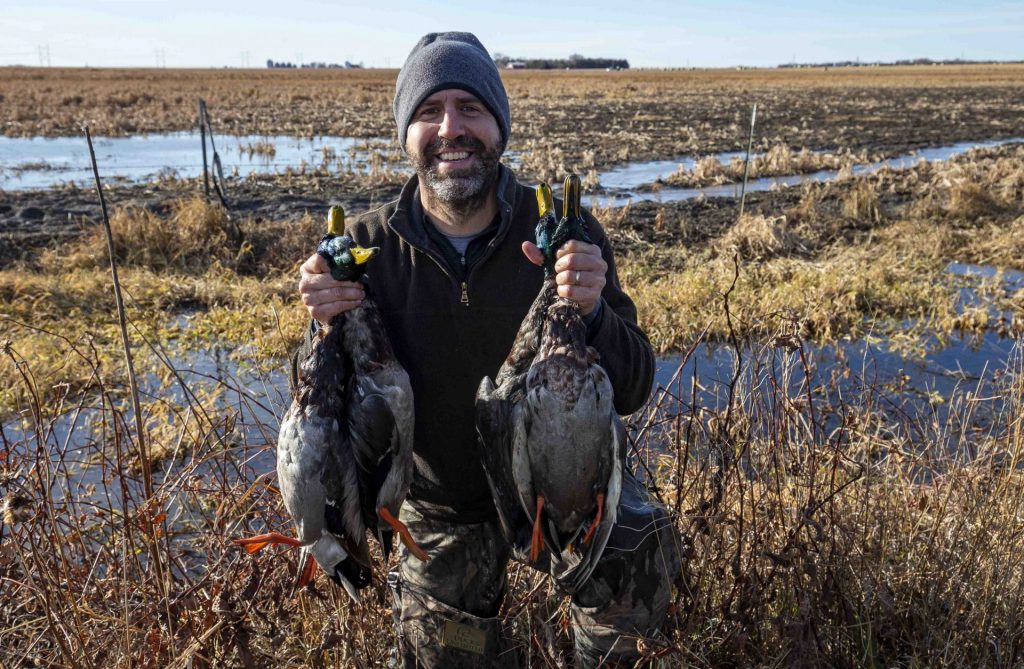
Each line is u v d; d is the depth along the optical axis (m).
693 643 1.22
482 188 1.07
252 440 1.95
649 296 3.19
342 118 12.98
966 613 1.28
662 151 8.68
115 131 10.84
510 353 0.99
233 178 6.47
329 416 0.96
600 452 0.94
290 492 0.95
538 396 0.92
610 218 4.60
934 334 2.97
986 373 2.59
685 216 4.93
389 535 1.05
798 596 1.16
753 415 1.42
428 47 1.09
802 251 4.09
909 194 5.62
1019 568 1.27
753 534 1.29
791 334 1.42
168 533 1.30
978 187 5.02
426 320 1.10
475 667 1.17
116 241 3.93
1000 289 3.40
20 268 3.61
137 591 1.22
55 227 4.57
